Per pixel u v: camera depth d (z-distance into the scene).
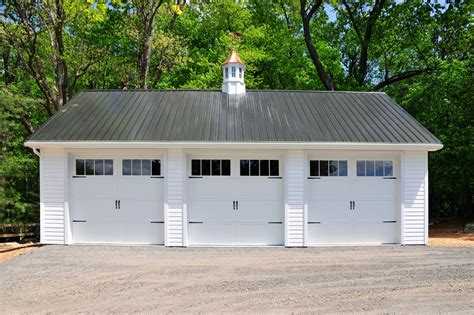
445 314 5.75
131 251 10.05
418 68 23.56
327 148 10.55
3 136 15.35
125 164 10.95
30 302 6.37
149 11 21.00
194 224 10.84
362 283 7.26
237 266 8.52
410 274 7.84
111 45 23.59
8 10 17.45
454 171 17.67
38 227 15.66
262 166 10.97
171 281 7.44
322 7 25.33
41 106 19.61
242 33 23.59
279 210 10.92
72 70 20.11
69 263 8.80
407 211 10.91
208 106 12.76
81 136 10.52
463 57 20.03
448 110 17.55
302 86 24.58
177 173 10.68
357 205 11.02
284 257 9.40
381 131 11.10
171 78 24.28
